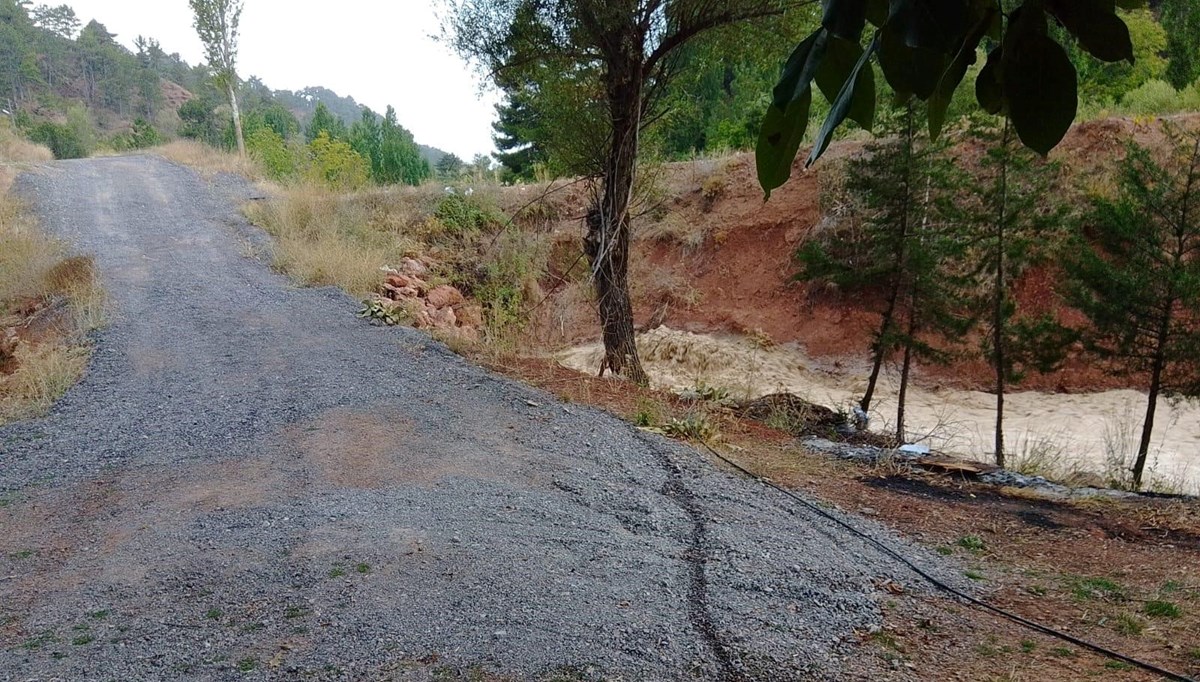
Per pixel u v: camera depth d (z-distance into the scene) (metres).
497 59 8.20
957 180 8.41
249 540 4.01
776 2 7.40
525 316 11.80
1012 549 4.53
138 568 3.75
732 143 17.98
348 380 7.11
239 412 6.33
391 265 12.67
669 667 2.83
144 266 11.82
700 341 13.74
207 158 22.67
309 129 37.88
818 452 6.55
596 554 3.88
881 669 2.89
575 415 6.51
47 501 4.76
